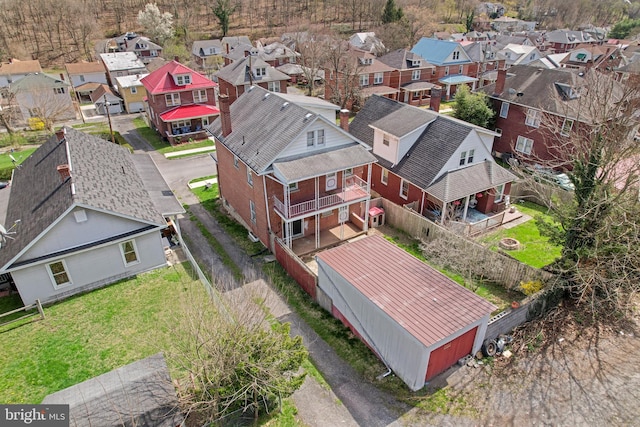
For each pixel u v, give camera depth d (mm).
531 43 82062
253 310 15109
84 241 19312
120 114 53031
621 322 18078
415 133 27500
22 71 57188
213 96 44938
